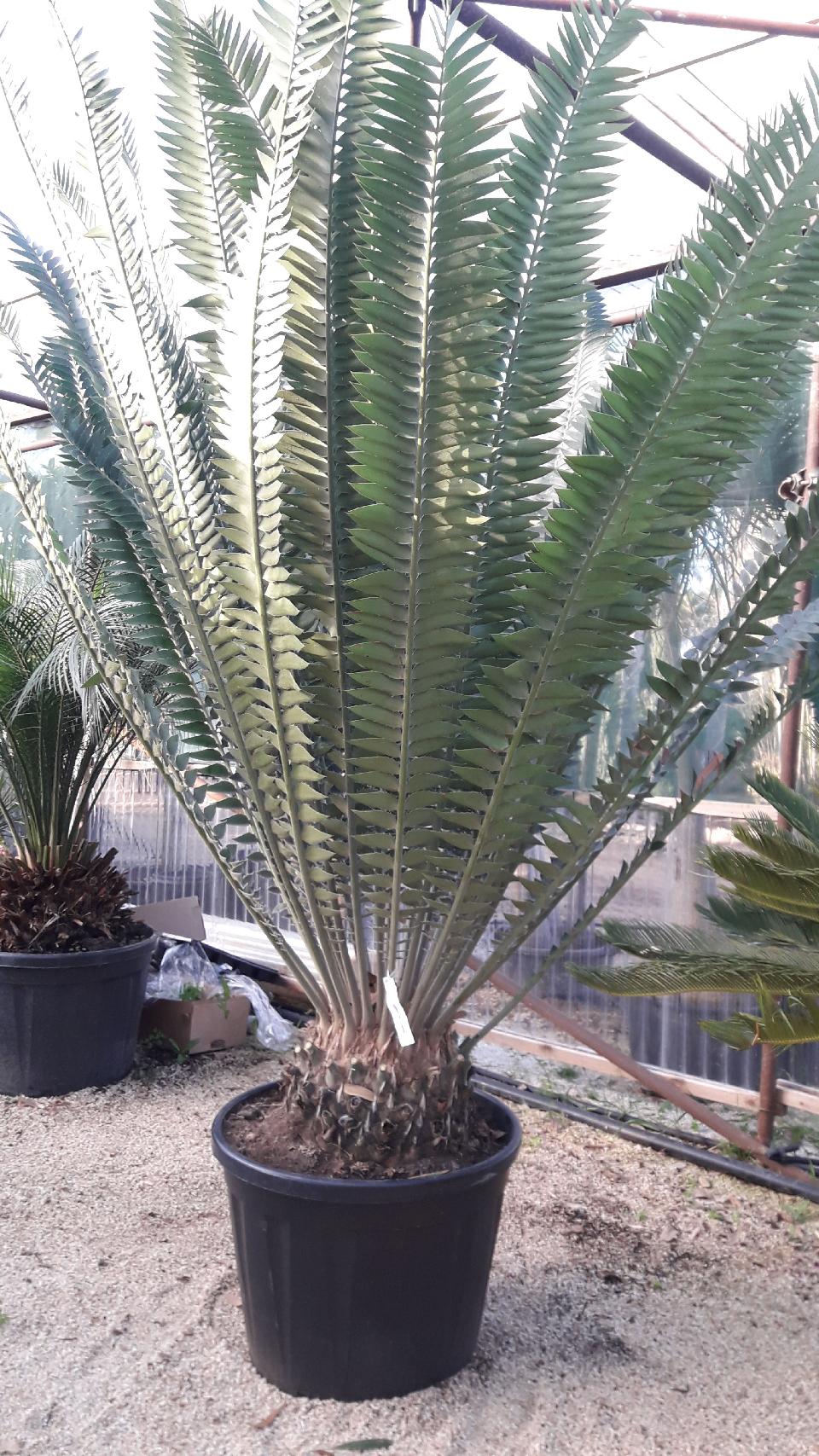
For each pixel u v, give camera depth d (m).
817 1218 2.96
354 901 2.02
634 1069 3.30
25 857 4.17
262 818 2.05
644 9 2.54
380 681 1.76
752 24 2.49
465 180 1.44
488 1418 1.99
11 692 3.88
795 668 3.07
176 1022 4.39
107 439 2.39
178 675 2.23
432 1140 2.04
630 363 2.12
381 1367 2.01
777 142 1.36
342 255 1.73
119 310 1.99
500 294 1.61
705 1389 2.12
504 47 2.46
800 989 2.35
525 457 1.79
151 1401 2.01
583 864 2.12
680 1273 2.63
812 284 1.58
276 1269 1.98
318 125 1.65
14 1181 3.09
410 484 1.59
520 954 4.00
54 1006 3.86
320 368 1.74
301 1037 2.24
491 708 1.96
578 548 1.61
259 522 1.71
